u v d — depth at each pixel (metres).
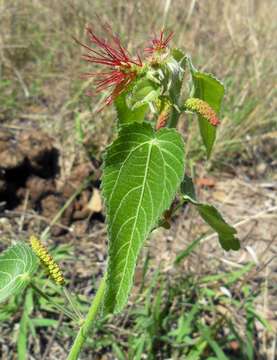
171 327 0.33
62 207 0.40
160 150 0.16
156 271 0.34
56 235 0.39
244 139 0.49
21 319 0.31
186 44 0.52
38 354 0.31
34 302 0.33
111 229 0.16
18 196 0.40
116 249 0.16
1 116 0.49
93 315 0.19
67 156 0.43
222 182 0.47
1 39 0.55
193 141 0.46
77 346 0.19
